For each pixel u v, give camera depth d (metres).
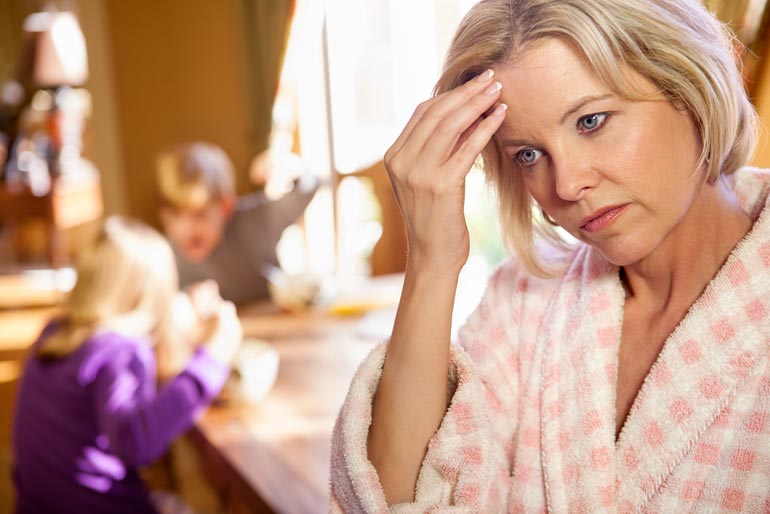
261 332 2.05
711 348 0.63
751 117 0.63
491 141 0.72
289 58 3.27
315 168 3.33
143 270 1.68
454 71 0.63
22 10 6.61
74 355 1.56
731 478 0.63
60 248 4.27
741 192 0.68
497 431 0.77
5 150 4.54
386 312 2.11
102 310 1.61
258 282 2.38
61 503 1.57
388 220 2.88
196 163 2.25
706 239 0.65
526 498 0.74
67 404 1.55
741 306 0.62
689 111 0.59
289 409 1.58
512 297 0.80
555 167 0.60
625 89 0.56
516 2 0.59
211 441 1.46
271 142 3.42
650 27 0.56
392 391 0.70
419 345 0.69
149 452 1.48
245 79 3.53
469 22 0.62
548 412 0.73
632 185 0.58
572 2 0.56
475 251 2.66
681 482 0.64
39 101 4.55
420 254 0.68
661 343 0.68
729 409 0.63
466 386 0.70
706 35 0.59
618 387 0.71
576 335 0.73
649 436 0.66
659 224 0.60
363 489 0.68
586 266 0.74
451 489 0.69
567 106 0.57
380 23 2.90
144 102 3.49
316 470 1.32
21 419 1.61
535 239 0.77
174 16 3.44
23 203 4.15
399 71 2.83
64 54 4.20
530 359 0.77
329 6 2.98
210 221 2.29
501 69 0.60
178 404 1.50
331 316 2.14
